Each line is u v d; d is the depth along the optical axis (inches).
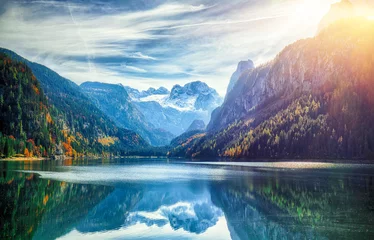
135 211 3125.0
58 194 3752.5
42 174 5812.0
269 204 3198.8
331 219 2534.5
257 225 2487.7
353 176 5344.5
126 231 2431.1
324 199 3287.4
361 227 2304.4
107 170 7500.0
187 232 2418.8
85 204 3319.4
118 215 2940.5
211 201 3545.8
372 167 7583.7
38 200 3344.0
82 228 2461.9
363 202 3125.0
